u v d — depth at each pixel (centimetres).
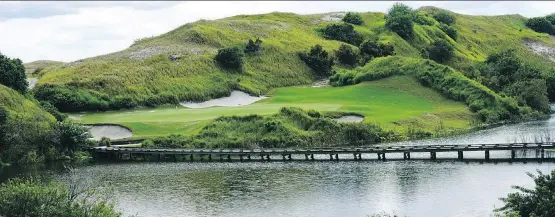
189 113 14788
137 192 9012
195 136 12525
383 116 14438
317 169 10212
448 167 9875
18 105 12675
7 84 13462
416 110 15500
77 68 17850
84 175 10244
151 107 16700
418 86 17412
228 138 12488
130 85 17162
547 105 17288
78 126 12294
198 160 11444
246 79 19475
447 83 16925
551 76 19600
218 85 18438
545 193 5553
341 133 12875
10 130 11712
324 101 16575
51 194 5572
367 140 12825
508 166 9712
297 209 7894
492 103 15838
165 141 12306
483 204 7706
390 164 10362
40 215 5316
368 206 7894
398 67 18425
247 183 9369
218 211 7944
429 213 7481
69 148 12006
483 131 13725
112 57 19425
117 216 5869
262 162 11062
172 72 18400
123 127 13425
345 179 9375
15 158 11506
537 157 10338
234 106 16200
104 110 16025
